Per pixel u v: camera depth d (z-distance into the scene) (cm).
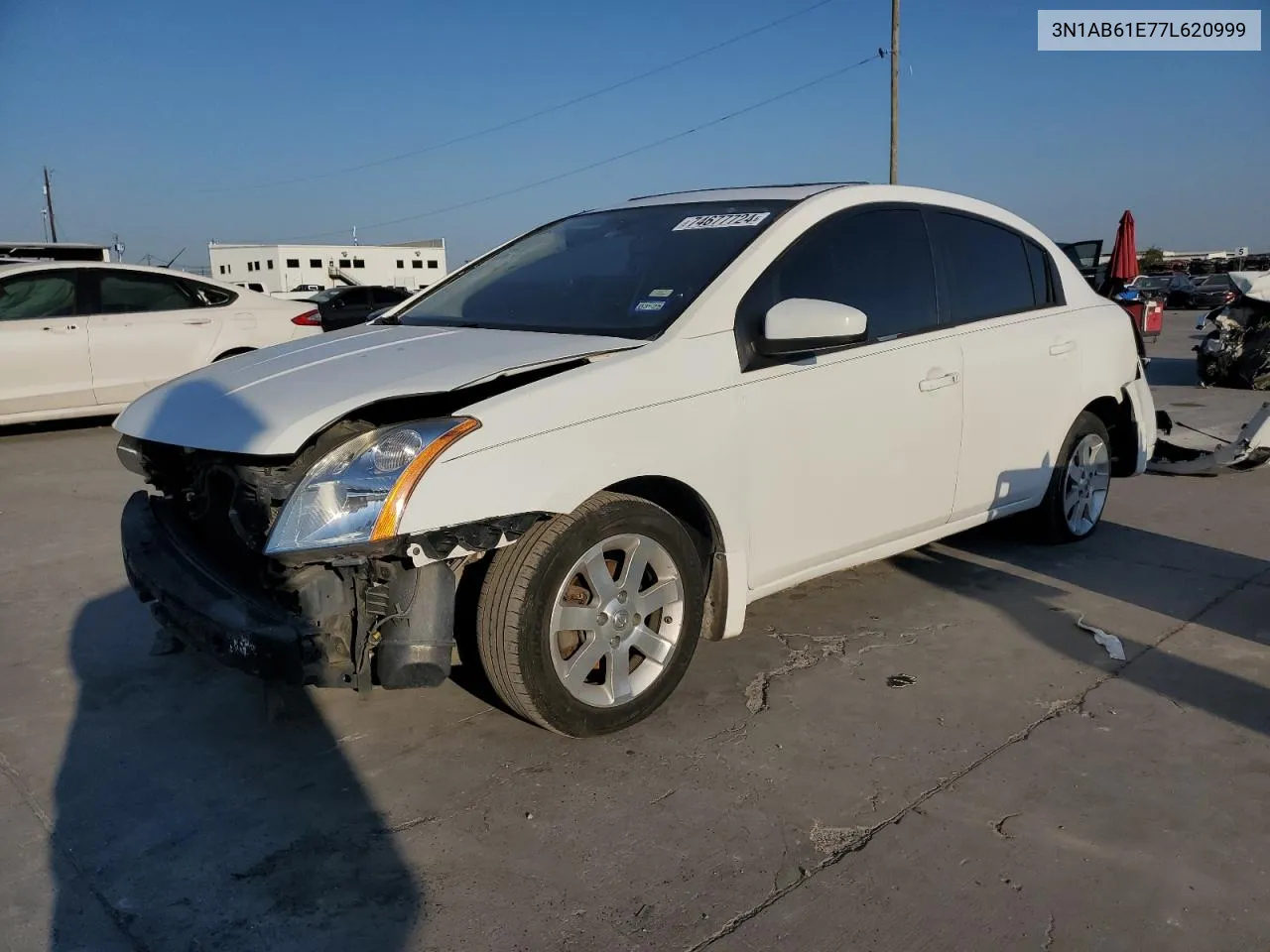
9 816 277
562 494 285
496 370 289
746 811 276
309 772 301
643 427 306
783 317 324
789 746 312
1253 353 1205
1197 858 255
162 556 307
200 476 304
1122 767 299
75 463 781
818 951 222
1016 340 446
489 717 333
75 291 898
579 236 419
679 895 241
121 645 399
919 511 409
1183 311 3791
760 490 343
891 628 409
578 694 304
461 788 290
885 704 340
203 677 368
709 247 362
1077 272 511
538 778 294
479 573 299
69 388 887
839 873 249
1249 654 382
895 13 2553
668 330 325
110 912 237
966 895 241
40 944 226
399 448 264
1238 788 287
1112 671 366
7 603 448
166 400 318
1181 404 1095
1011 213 477
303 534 258
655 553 317
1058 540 513
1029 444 464
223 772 301
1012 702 342
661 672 324
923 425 399
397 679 271
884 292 393
